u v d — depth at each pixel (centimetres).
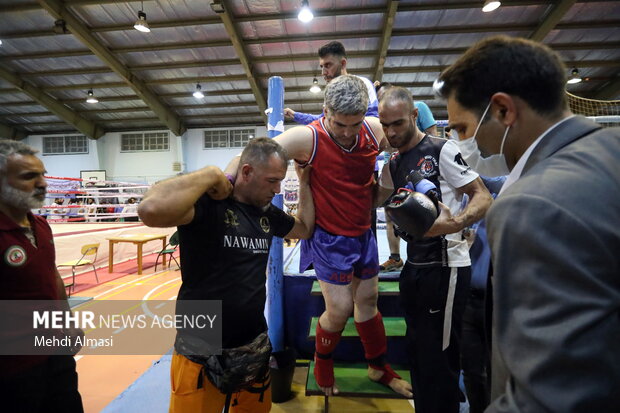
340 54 210
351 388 180
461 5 752
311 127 149
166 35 879
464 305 144
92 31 851
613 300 42
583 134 55
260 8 781
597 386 40
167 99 1209
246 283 121
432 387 140
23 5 773
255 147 118
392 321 214
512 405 47
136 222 884
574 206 45
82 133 1355
